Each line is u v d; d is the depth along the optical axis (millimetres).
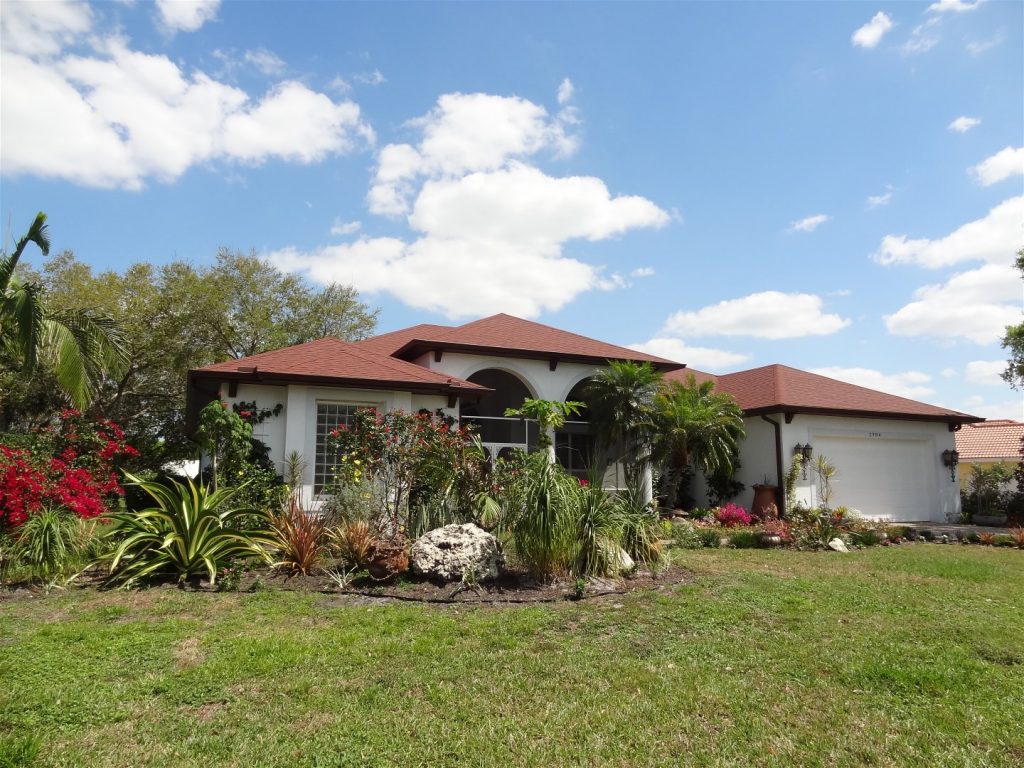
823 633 6547
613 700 4758
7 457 8945
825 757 3961
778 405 19719
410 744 4047
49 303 26031
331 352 16094
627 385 19141
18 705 4430
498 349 19062
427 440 11141
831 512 16719
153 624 6504
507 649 5914
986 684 5188
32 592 7910
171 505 8953
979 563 11758
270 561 8977
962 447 32312
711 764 3867
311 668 5328
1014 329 22984
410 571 8742
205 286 29031
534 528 8531
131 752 3867
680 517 18766
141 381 29406
